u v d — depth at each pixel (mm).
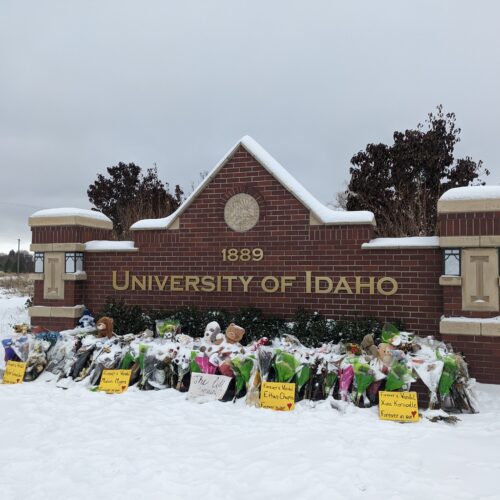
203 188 9453
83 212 10328
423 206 14688
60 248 10117
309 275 8664
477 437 5332
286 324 8430
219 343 7152
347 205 16203
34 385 7629
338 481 4230
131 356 7441
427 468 4512
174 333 7871
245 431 5555
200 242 9445
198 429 5621
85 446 5148
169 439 5328
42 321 10148
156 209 20797
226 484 4242
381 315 8211
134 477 4410
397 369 6172
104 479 4379
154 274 9750
